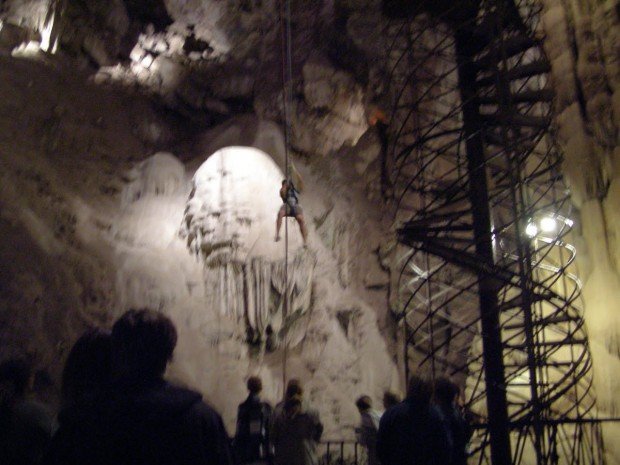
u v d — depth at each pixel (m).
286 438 5.80
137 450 2.05
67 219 9.01
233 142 11.46
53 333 7.73
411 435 3.69
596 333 6.54
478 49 7.21
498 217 8.64
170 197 10.16
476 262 6.41
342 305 9.93
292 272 9.31
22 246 8.20
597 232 6.59
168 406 2.11
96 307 8.29
